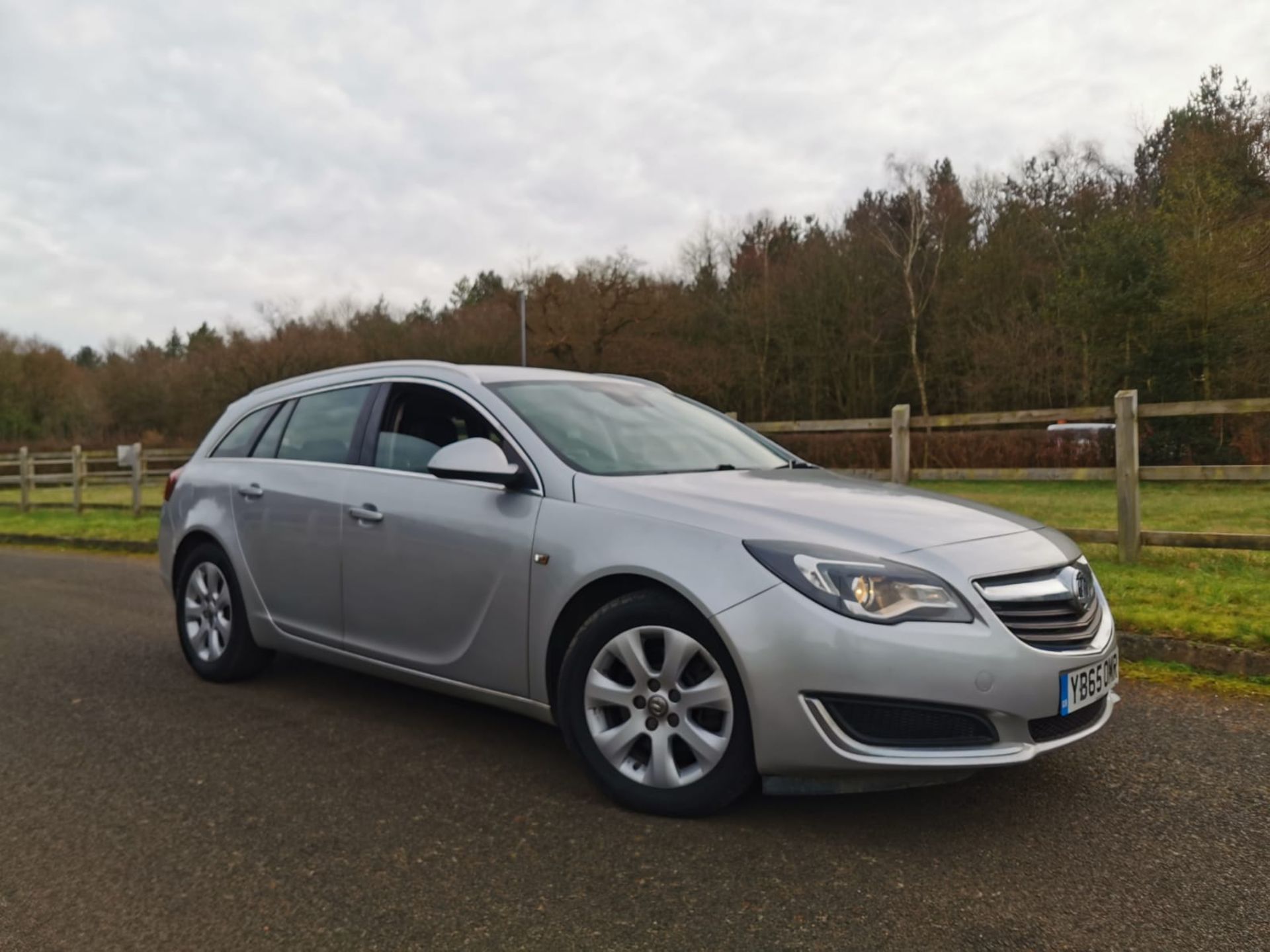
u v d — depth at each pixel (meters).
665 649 2.97
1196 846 2.81
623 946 2.30
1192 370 24.33
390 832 2.98
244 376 46.88
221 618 4.77
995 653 2.71
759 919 2.41
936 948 2.27
